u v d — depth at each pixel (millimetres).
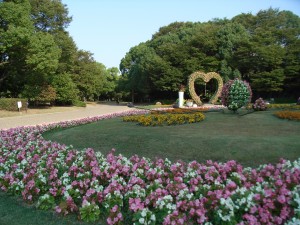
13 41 21500
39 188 4320
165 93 44062
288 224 2777
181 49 39188
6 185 4656
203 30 40469
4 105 24281
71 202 3746
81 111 27422
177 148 6629
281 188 3203
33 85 28594
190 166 4461
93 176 4383
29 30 22766
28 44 22578
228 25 38031
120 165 4566
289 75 31500
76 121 12953
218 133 7832
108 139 7977
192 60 37000
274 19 38406
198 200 3301
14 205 4145
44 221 3600
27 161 5387
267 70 33156
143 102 48688
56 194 4082
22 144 6988
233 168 4285
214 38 37969
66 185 4168
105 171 4367
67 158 5215
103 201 3711
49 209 3955
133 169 4504
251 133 7820
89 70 44062
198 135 7492
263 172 4027
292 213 2979
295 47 32250
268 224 2861
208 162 4559
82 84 42719
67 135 9148
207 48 38094
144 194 3662
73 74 41500
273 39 33219
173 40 44031
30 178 4496
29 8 23906
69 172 4641
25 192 4188
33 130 9953
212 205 3205
